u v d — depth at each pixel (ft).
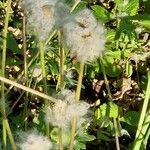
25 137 0.73
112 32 1.11
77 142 0.94
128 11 1.10
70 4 0.77
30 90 0.60
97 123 1.05
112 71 1.17
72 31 0.60
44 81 0.70
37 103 1.15
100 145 1.14
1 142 0.82
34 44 0.99
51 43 1.03
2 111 0.67
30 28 0.65
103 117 1.04
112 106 1.03
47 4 0.61
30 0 0.61
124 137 1.14
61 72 0.71
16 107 1.17
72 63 1.05
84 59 0.61
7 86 1.15
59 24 0.61
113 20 1.18
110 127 1.04
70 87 1.12
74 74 1.16
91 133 1.12
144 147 0.88
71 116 0.66
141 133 0.83
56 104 0.65
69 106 0.65
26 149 0.71
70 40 0.60
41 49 0.67
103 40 0.61
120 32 1.07
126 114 1.04
